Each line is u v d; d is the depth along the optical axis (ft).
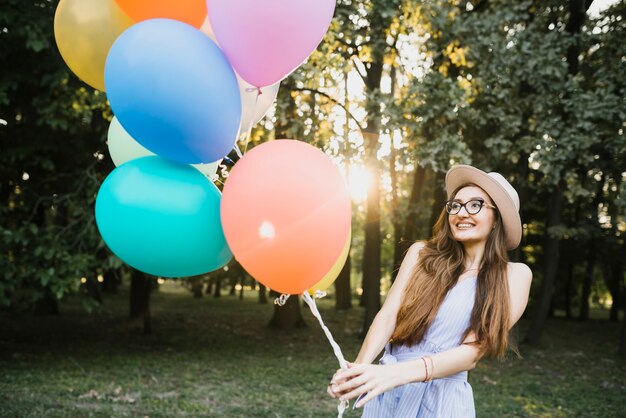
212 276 74.69
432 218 48.11
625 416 23.09
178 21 6.79
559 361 36.83
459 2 36.78
